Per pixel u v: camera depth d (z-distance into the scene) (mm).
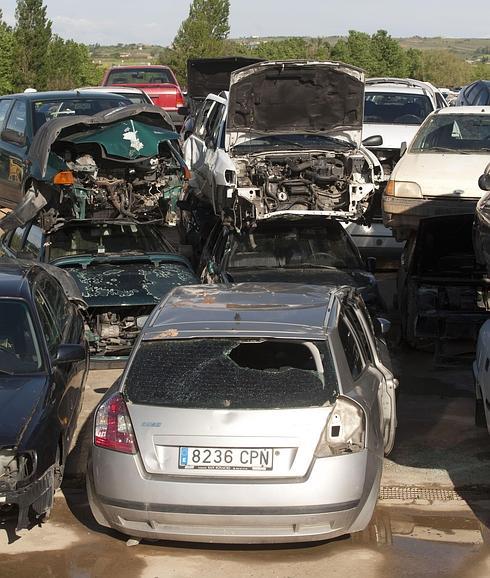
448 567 5750
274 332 5809
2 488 5797
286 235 11461
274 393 5586
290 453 5457
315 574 5660
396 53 63844
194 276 10508
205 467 5461
